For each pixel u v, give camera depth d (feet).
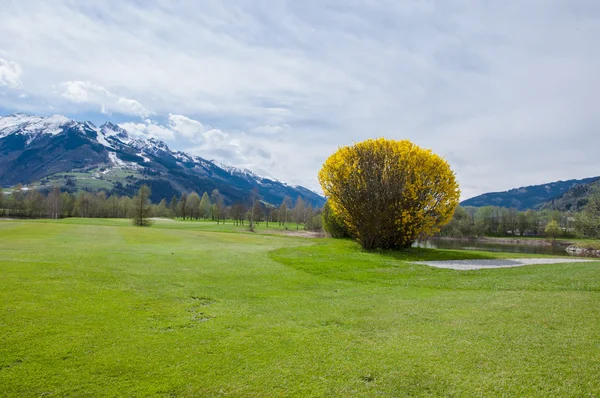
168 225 244.01
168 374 18.07
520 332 24.89
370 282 49.75
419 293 41.39
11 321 23.47
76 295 30.78
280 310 31.48
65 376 17.29
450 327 26.45
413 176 82.84
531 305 32.94
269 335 24.23
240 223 315.99
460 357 20.67
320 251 79.15
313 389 17.04
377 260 66.03
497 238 300.20
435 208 85.05
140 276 41.39
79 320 24.85
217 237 123.54
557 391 16.71
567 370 18.81
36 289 31.30
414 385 17.48
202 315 28.58
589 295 38.01
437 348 22.12
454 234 285.23
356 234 91.86
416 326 26.86
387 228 83.66
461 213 299.58
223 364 19.43
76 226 135.64
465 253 85.46
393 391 16.93
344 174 85.20
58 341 21.09
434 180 84.23
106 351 20.27
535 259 77.51
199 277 44.19
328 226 139.33
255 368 19.08
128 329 24.00
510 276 52.49
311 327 26.37
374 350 21.77
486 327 26.22
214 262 56.90
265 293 38.81
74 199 391.04
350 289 43.83
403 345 22.66
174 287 37.65
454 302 35.32
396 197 81.92
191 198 429.38
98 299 30.32
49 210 326.24
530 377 18.15
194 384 17.20
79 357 19.33
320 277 51.80
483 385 17.38
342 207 89.51
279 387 17.19
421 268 59.57
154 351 20.71
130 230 134.10
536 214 356.59
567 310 30.89
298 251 78.95
